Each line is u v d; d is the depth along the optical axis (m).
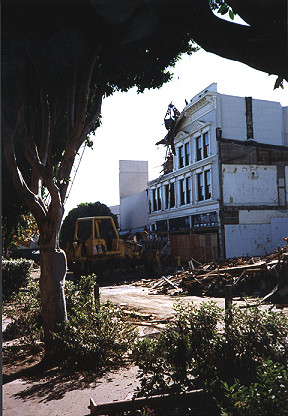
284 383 2.76
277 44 2.82
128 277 21.66
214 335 4.22
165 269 24.67
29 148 6.54
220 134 28.69
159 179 38.81
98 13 5.18
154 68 7.43
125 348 6.29
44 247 6.57
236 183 28.75
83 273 20.83
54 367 5.91
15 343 7.35
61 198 6.92
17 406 4.29
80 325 6.64
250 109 30.69
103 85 7.54
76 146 7.07
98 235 21.12
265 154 29.64
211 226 28.83
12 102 6.61
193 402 3.70
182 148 34.72
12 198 11.30
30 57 6.12
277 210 29.59
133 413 3.66
